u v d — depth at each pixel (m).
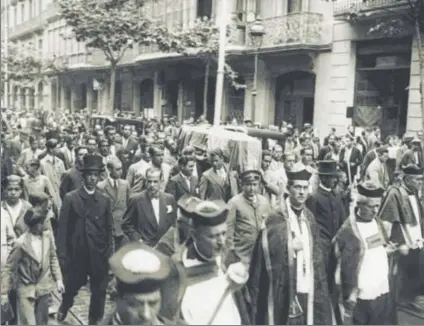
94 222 6.80
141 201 7.04
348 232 5.71
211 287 3.75
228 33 24.28
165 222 7.05
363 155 16.70
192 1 29.38
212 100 29.16
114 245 8.31
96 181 6.85
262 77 25.59
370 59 21.11
